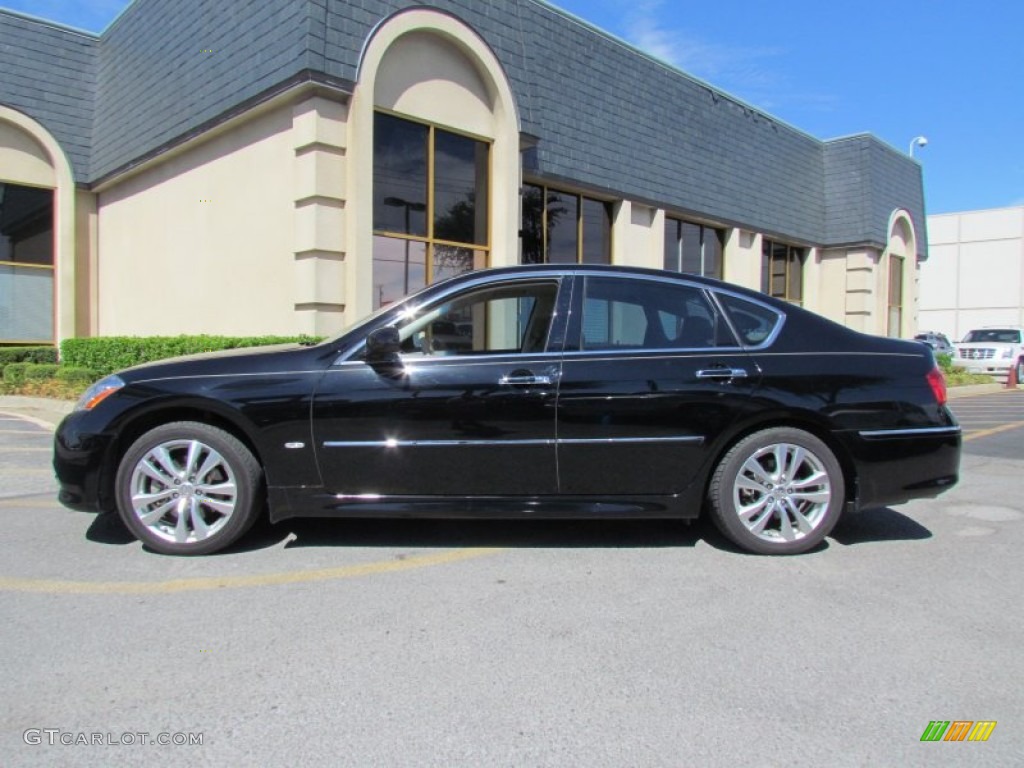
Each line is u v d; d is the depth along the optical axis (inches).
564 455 170.1
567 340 174.9
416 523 202.1
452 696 110.9
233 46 429.7
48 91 614.9
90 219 631.2
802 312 183.3
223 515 170.9
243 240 442.6
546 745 98.6
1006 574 165.6
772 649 127.3
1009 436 395.9
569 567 167.9
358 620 137.7
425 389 168.9
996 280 1445.6
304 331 385.7
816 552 180.1
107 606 143.1
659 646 128.2
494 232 458.9
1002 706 109.4
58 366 528.7
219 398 167.2
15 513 207.6
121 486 169.9
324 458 169.2
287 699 109.7
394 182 414.0
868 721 105.0
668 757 96.0
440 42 428.5
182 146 485.1
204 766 93.4
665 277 182.2
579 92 562.9
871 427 173.6
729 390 171.0
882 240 858.8
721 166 706.8
